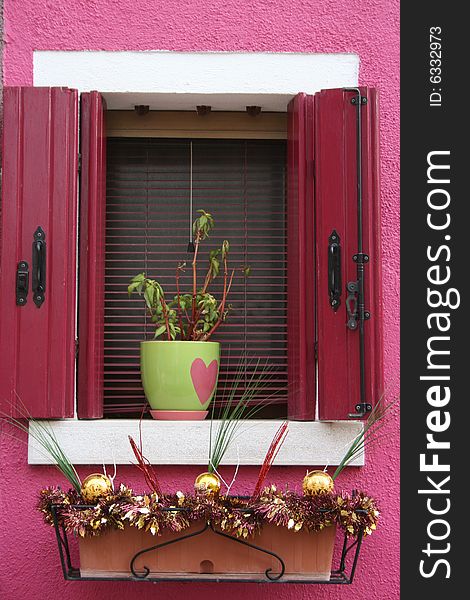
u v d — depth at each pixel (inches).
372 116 116.5
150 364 116.1
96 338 116.3
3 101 116.3
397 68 122.3
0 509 114.8
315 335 116.4
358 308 114.0
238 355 123.6
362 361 113.3
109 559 103.8
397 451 117.6
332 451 114.8
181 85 120.0
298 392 116.0
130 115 125.2
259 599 114.8
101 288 119.0
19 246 114.9
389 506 116.8
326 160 116.0
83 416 115.4
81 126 118.0
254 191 125.6
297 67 121.0
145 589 114.7
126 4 121.0
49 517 105.1
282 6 121.7
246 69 120.6
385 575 116.0
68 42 120.2
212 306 118.4
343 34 122.0
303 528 104.0
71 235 115.4
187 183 125.6
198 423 114.3
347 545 116.0
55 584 114.3
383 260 120.6
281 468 115.8
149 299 116.0
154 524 99.7
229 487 110.0
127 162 125.6
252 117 125.6
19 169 115.6
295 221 118.7
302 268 116.6
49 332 114.2
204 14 121.1
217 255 123.0
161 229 125.1
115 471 113.8
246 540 104.2
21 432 115.7
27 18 120.4
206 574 104.3
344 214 115.4
